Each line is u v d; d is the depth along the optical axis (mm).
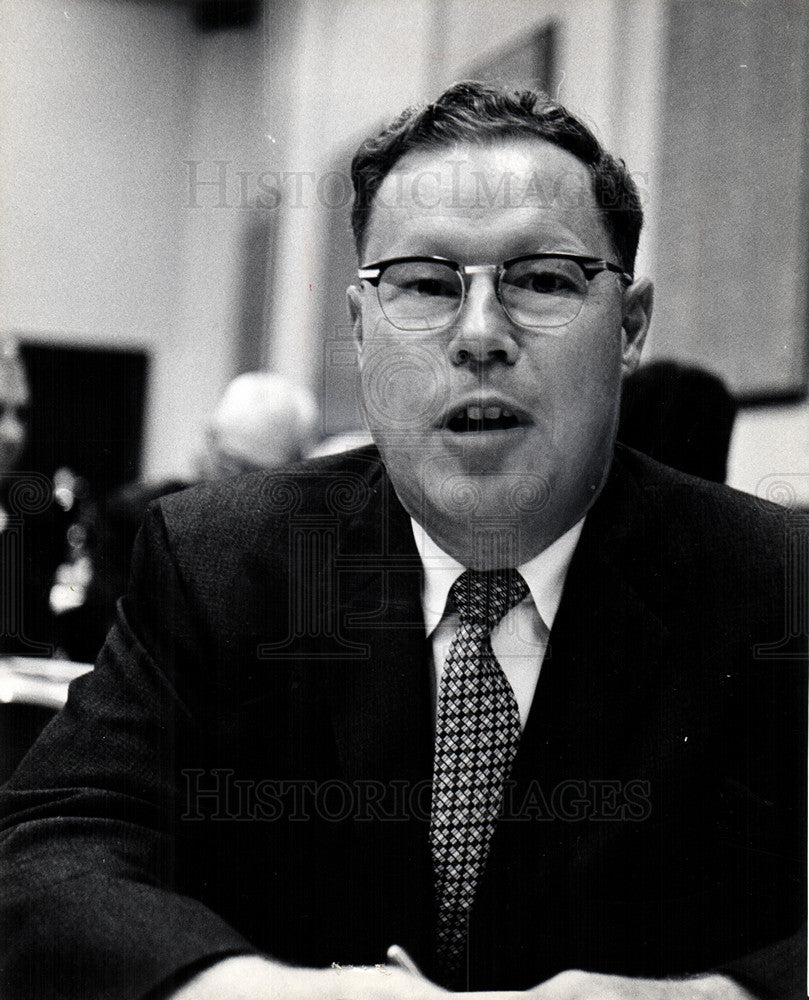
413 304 690
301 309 1972
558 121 698
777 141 1414
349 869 726
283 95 2092
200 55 1794
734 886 715
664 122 1557
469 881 716
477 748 721
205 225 2059
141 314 2062
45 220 1918
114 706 738
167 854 705
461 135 688
